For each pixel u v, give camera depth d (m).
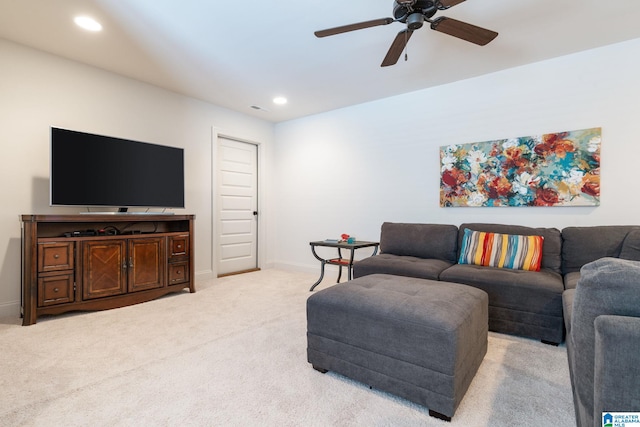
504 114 3.21
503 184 3.19
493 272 2.53
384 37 2.62
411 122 3.80
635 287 0.83
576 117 2.87
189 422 1.39
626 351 0.74
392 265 2.96
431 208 3.67
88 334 2.35
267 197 5.11
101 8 2.25
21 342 2.20
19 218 2.78
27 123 2.83
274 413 1.45
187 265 3.54
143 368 1.86
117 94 3.38
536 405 1.52
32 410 1.46
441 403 1.41
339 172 4.43
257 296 3.41
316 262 4.69
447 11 2.28
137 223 3.62
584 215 2.85
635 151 2.64
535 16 2.33
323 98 4.04
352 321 1.68
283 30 2.54
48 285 2.60
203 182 4.20
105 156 3.10
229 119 4.50
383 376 1.58
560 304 2.17
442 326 1.42
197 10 2.28
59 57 2.99
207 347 2.14
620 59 2.70
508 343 2.25
